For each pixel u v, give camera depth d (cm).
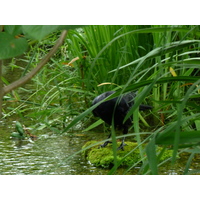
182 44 400
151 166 316
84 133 927
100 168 710
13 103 1166
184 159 735
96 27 1012
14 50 149
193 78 386
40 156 763
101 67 1016
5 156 758
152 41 1026
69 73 1153
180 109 290
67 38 1070
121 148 766
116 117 800
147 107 866
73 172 680
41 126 934
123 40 994
